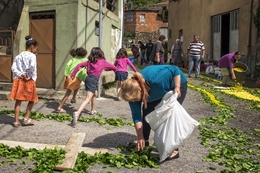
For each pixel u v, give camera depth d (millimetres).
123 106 8141
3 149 4297
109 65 6609
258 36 12977
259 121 6676
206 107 8094
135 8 52312
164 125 3945
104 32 11758
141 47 22938
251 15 13406
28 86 5766
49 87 9383
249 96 9875
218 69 14273
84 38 9508
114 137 5266
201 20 19375
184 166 4012
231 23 15703
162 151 3922
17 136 5223
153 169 3885
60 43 9086
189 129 3934
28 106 5930
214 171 3871
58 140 5055
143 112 4375
